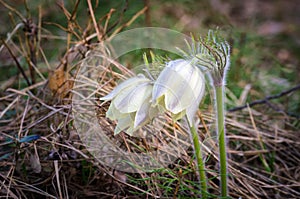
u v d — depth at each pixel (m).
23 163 0.55
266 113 0.71
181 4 0.93
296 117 0.69
